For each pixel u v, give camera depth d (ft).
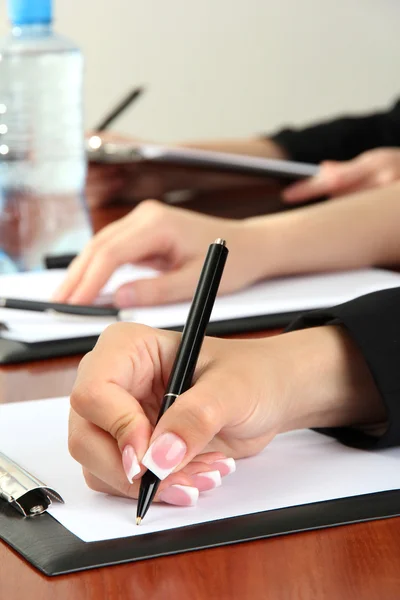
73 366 3.10
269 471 2.21
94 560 1.81
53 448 2.35
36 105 4.44
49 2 4.32
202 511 2.00
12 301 3.53
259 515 1.98
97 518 1.97
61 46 4.55
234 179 6.44
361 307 2.49
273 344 2.38
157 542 1.87
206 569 1.79
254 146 7.10
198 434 1.93
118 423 2.00
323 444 2.39
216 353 2.21
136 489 2.02
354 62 10.94
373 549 1.86
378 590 1.71
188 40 10.32
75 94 4.60
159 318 3.47
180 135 10.51
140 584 1.74
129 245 3.74
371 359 2.34
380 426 2.43
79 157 4.52
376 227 4.31
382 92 11.14
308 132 7.23
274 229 4.11
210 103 10.55
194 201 5.99
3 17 9.00
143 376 2.15
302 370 2.34
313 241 4.14
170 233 3.82
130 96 6.73
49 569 1.78
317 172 6.13
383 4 10.84
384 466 2.23
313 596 1.69
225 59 10.52
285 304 3.65
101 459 2.03
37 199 4.35
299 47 10.76
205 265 2.19
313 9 10.72
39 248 4.33
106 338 2.18
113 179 5.97
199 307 2.14
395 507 2.02
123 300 3.62
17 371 3.05
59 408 2.65
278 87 10.78
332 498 2.06
